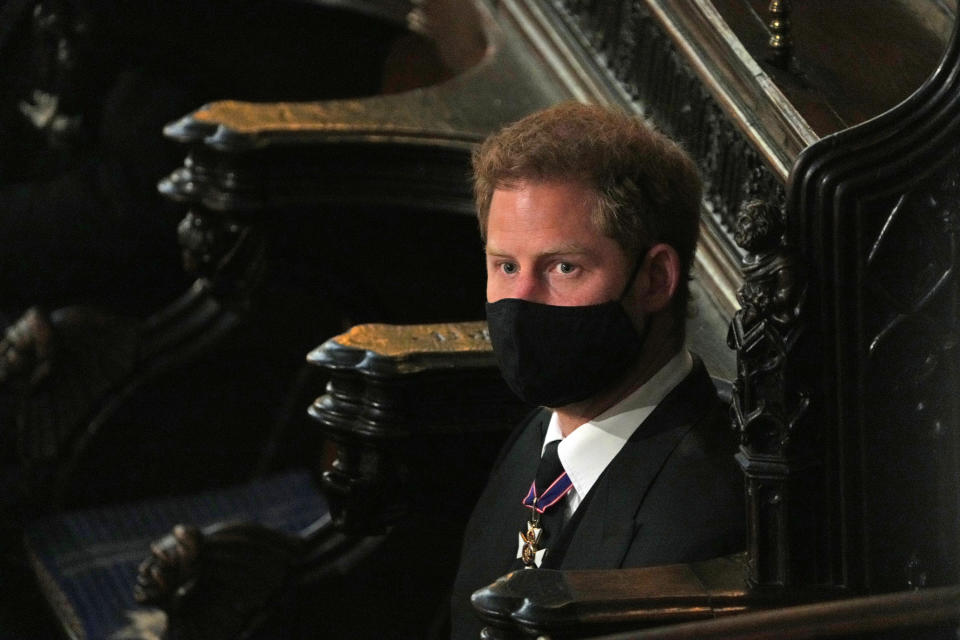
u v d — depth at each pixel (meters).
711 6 8.56
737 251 8.70
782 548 5.94
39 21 15.66
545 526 6.73
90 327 14.30
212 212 10.14
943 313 5.95
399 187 10.33
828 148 5.79
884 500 6.03
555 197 6.26
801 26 8.71
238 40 14.98
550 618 5.56
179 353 14.32
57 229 16.12
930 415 6.02
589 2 10.62
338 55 14.96
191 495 14.66
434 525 10.73
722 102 8.41
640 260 6.35
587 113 6.44
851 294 5.88
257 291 10.46
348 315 11.02
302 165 10.03
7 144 17.38
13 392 14.28
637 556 6.28
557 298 6.36
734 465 6.39
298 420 14.88
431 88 11.12
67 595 12.88
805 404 5.87
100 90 15.55
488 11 12.21
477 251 10.95
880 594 6.06
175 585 11.34
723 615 5.79
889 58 8.34
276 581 11.54
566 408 6.66
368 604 11.64
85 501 14.41
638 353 6.50
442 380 7.89
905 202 5.84
